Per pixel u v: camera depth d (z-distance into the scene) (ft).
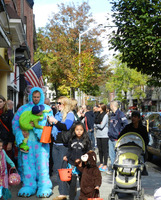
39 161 23.95
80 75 93.25
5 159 20.62
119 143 24.31
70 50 114.62
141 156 23.21
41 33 120.67
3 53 38.45
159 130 38.17
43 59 121.70
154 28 32.50
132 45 34.30
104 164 34.04
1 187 19.83
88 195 19.24
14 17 42.73
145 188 26.20
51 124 22.53
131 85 207.10
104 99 260.42
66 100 22.56
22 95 85.51
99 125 34.17
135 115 24.49
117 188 22.49
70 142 20.62
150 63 36.11
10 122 25.67
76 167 20.49
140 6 32.68
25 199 22.52
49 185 23.86
